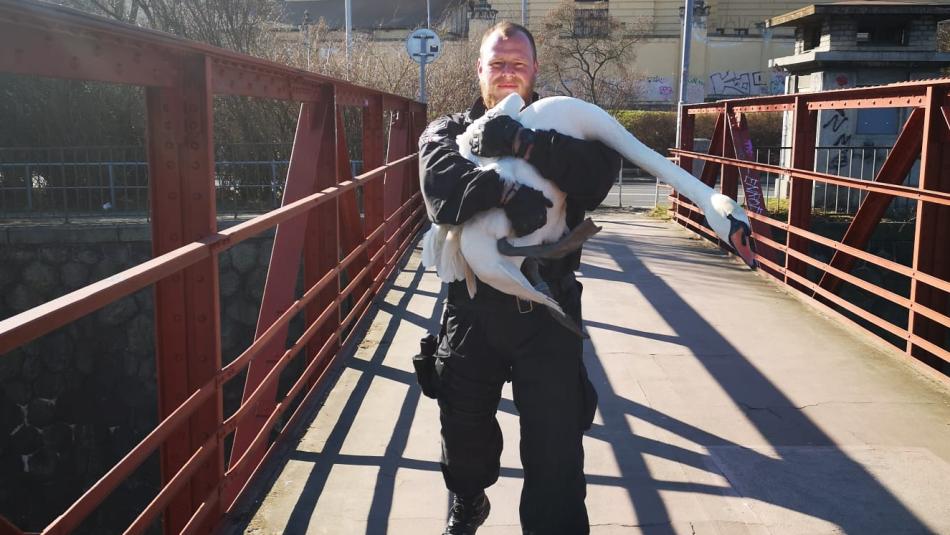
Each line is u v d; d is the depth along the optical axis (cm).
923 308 518
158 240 307
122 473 223
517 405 239
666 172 221
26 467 967
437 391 257
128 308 965
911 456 393
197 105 301
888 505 344
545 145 215
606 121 225
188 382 308
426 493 354
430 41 1396
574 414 236
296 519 331
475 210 216
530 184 219
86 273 1034
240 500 345
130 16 1475
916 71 1460
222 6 1472
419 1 3934
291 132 1409
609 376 516
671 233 1184
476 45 1983
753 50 4053
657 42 4056
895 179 633
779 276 848
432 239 238
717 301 731
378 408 456
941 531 324
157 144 303
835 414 449
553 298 231
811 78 1527
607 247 1044
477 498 275
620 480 366
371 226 808
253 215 1234
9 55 201
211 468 309
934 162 535
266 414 387
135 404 972
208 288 301
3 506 963
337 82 559
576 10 3541
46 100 1420
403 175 905
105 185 1388
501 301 232
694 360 550
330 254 555
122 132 1469
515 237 222
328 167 559
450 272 234
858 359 553
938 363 550
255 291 1012
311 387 485
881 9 1430
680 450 400
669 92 4066
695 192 216
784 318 668
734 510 339
